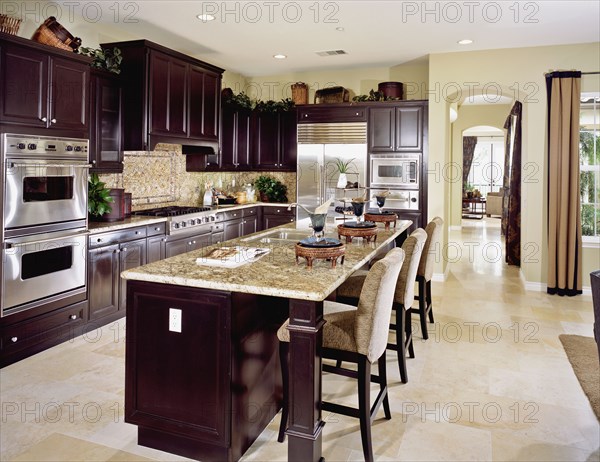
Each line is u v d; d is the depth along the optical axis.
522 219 6.16
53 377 3.22
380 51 5.93
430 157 6.17
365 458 2.28
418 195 6.28
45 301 3.63
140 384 2.40
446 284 6.10
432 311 4.81
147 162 5.49
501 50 5.78
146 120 4.72
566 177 5.45
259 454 2.38
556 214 5.55
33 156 3.46
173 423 2.34
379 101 6.38
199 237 5.40
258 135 7.16
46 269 3.62
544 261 5.80
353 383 3.20
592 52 5.49
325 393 3.04
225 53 6.04
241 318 2.29
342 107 6.54
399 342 3.18
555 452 2.41
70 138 3.80
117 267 4.30
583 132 5.64
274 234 3.91
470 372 3.39
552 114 5.48
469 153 14.80
